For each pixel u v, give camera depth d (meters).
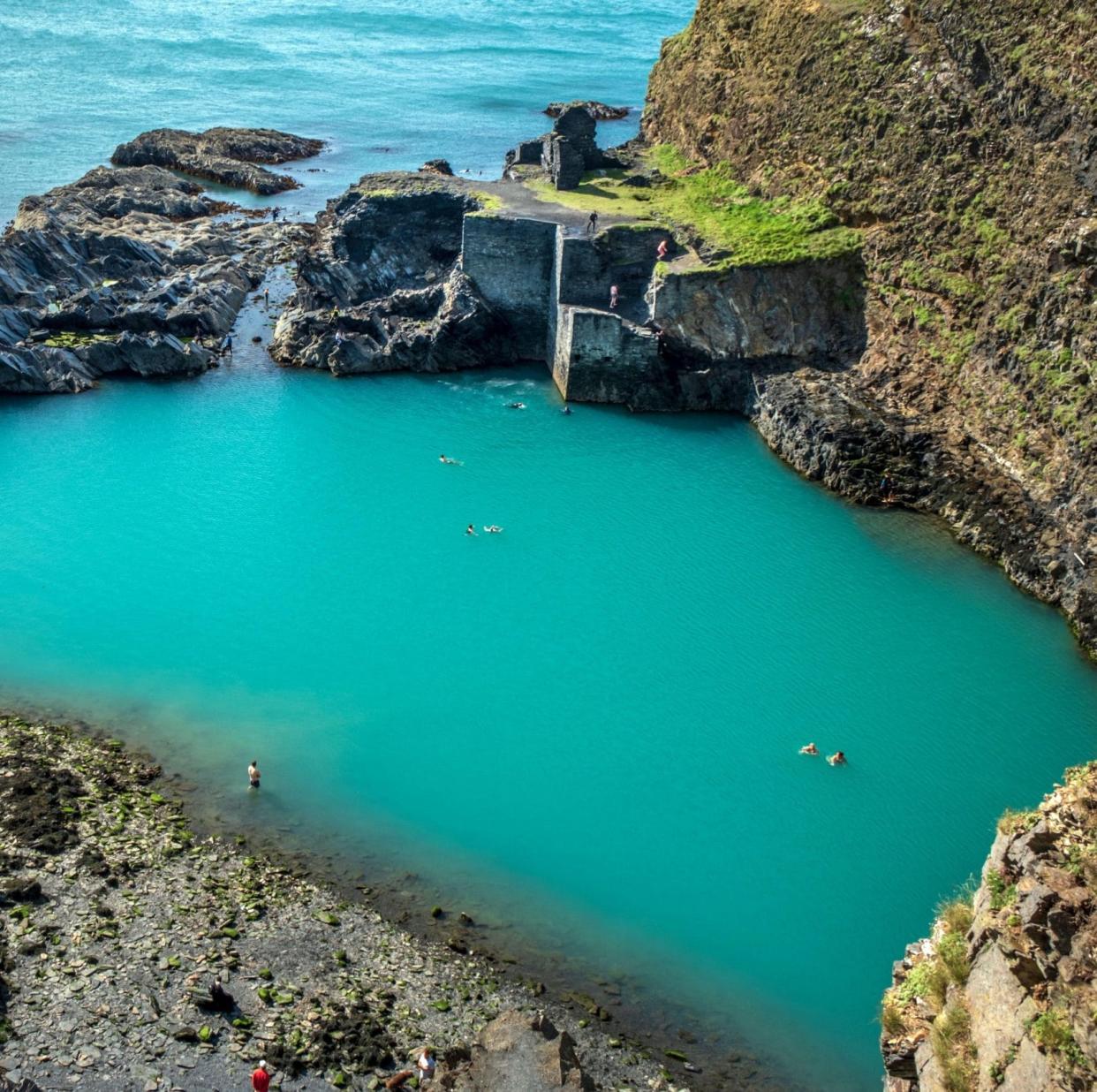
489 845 60.00
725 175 120.81
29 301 112.75
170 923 52.81
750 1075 48.59
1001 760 66.12
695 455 96.69
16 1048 45.88
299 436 98.31
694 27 137.38
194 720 67.88
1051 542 79.94
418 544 84.56
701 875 58.56
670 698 70.56
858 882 58.34
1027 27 92.25
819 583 80.94
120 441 96.75
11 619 75.69
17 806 59.03
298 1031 47.81
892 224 102.19
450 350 109.38
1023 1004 34.88
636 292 106.50
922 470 90.12
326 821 61.03
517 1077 43.06
